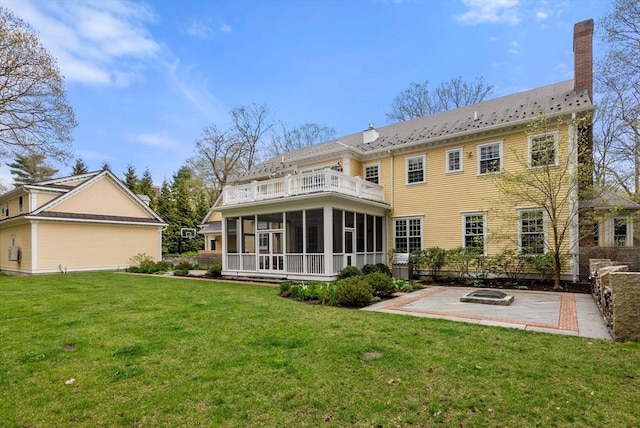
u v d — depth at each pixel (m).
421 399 3.53
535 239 13.01
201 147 39.00
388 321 6.91
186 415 3.26
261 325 6.60
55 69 20.75
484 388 3.76
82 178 23.53
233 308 8.36
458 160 15.14
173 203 44.38
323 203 13.33
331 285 10.03
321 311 8.00
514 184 12.34
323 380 4.00
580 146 12.16
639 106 15.18
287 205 14.46
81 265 21.53
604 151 16.05
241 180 23.28
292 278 14.16
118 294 10.92
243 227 16.47
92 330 6.30
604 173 12.74
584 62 13.51
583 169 11.66
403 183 16.67
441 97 30.00
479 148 14.55
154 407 3.41
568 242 12.43
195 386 3.87
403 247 16.56
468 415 3.22
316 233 14.36
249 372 4.25
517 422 3.10
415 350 5.02
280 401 3.52
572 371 4.21
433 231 15.67
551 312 7.79
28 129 21.00
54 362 4.66
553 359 4.62
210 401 3.53
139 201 24.95
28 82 19.98
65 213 20.98
